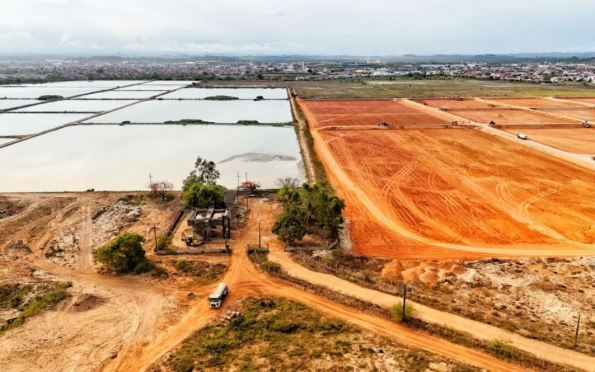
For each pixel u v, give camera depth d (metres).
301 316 29.31
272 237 42.75
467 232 44.34
